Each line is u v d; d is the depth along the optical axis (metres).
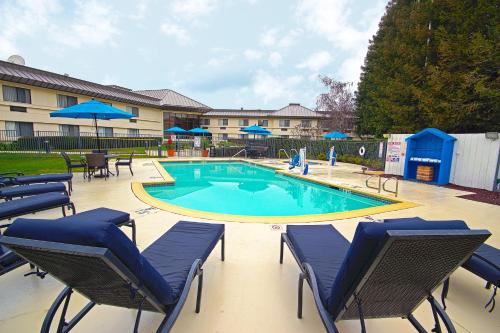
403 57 15.03
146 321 1.92
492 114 9.61
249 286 2.43
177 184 9.34
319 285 1.80
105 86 25.22
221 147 20.09
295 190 8.73
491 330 1.93
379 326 1.94
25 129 18.67
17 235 1.26
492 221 4.59
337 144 17.77
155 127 30.02
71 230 1.20
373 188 7.77
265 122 36.97
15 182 5.11
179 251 2.26
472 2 10.21
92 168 7.88
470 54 9.73
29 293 2.24
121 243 1.23
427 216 4.86
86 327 1.83
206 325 1.90
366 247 1.27
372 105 21.05
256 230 3.90
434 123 11.13
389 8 19.02
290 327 1.90
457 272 2.79
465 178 8.08
